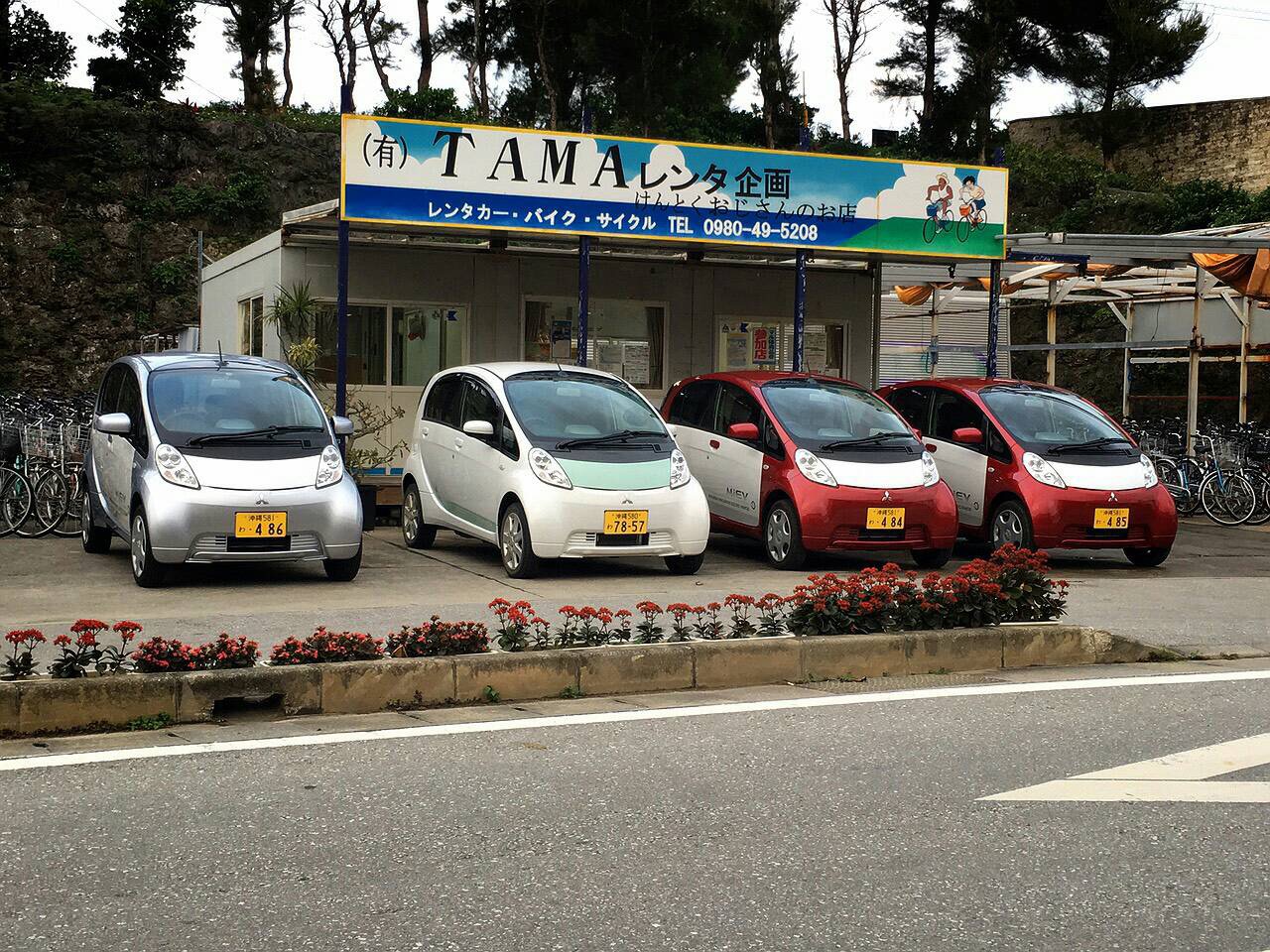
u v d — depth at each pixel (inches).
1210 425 813.9
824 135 1935.3
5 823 183.9
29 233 1349.7
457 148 552.1
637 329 703.1
